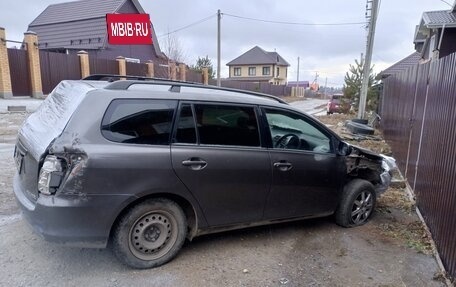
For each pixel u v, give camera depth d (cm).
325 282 315
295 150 389
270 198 372
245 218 363
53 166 276
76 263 319
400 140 787
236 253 358
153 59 3366
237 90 392
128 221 302
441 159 409
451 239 332
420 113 573
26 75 1805
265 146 366
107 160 283
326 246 387
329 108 2577
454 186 344
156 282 298
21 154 329
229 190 343
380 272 337
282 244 385
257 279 313
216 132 339
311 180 399
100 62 2162
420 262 360
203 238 385
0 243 346
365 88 1495
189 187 321
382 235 423
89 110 291
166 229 323
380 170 477
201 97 336
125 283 294
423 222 458
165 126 314
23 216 301
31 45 1784
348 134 1197
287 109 388
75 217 278
